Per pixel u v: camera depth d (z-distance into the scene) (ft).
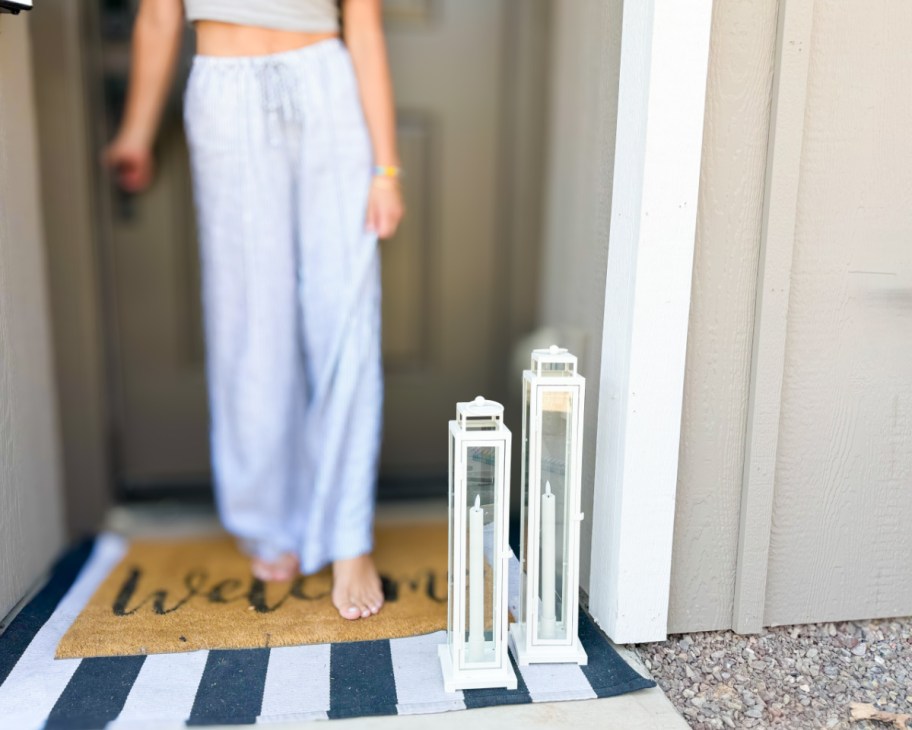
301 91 5.04
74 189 5.97
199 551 5.96
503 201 7.09
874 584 4.95
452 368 7.27
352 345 5.21
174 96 6.40
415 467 7.32
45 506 5.66
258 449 5.60
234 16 4.87
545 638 4.48
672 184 4.18
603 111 4.83
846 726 4.08
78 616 4.89
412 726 3.91
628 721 3.98
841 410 4.71
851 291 4.59
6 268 4.90
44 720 3.86
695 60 4.09
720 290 4.42
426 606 5.08
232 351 5.48
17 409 5.09
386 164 5.25
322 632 4.72
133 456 6.86
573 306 6.08
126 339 6.73
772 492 4.63
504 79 6.90
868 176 4.50
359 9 5.20
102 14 6.21
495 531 4.15
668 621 4.73
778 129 4.25
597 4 5.32
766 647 4.74
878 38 4.39
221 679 4.25
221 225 5.23
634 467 4.41
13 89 5.15
